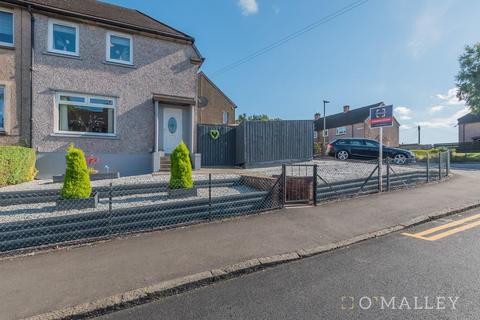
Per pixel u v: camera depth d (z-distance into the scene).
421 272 3.70
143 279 3.55
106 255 4.27
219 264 3.96
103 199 6.66
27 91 10.05
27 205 6.00
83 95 10.93
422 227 5.67
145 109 11.98
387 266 3.91
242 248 4.52
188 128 12.95
